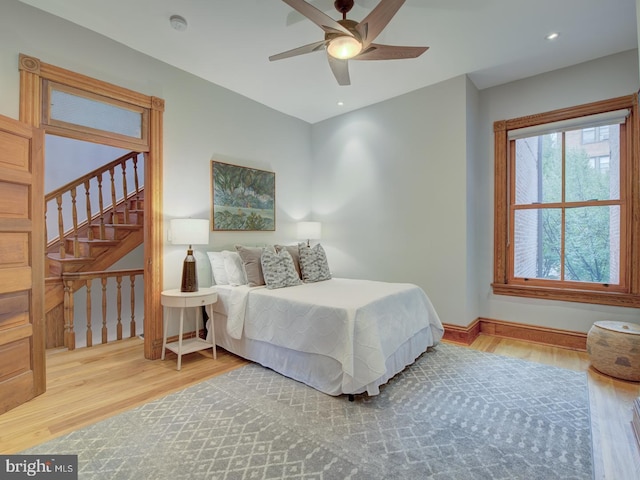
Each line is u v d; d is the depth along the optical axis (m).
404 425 1.92
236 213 3.76
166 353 3.08
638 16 1.62
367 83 3.54
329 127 4.60
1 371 2.04
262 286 3.12
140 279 4.41
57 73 2.41
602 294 3.03
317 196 4.76
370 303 2.42
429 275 3.64
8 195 2.10
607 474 1.50
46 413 2.05
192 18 2.45
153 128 2.97
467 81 3.38
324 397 2.26
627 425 1.90
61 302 3.35
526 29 2.61
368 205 4.17
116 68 2.74
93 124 2.61
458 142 3.41
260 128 4.06
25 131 2.20
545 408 2.10
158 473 1.52
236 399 2.23
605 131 3.12
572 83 3.19
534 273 3.48
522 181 3.54
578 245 3.25
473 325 3.53
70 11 2.37
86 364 2.85
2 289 2.05
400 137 3.86
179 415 2.02
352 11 2.36
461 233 3.41
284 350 2.63
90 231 3.87
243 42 2.76
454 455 1.65
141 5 2.30
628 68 2.93
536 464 1.58
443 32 2.65
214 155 3.53
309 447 1.71
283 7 2.32
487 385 2.43
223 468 1.55
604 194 3.12
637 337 2.45
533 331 3.41
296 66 3.16
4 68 2.19
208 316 3.21
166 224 3.09
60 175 4.46
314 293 2.78
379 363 2.18
